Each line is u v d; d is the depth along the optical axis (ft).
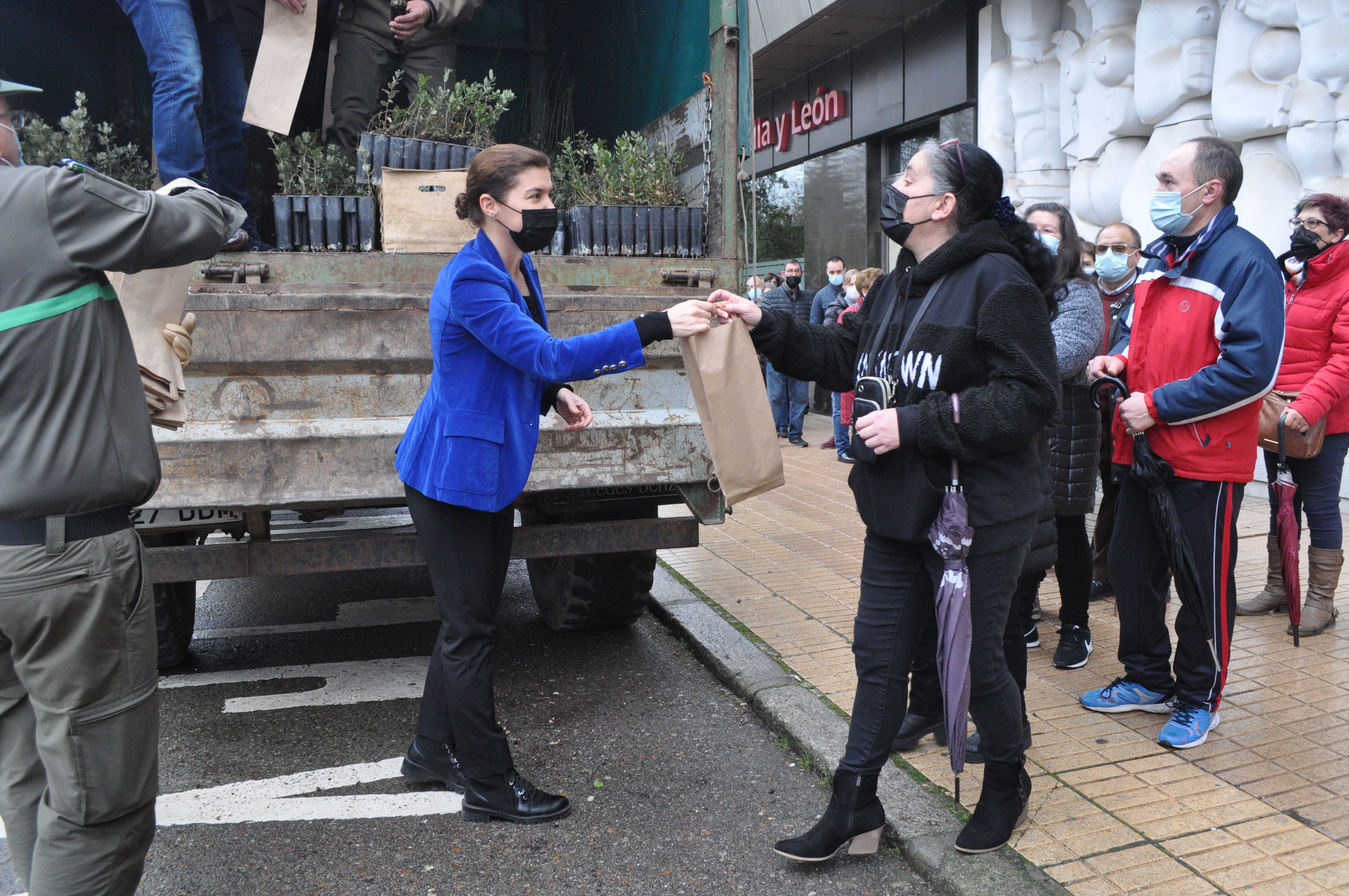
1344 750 10.40
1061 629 13.32
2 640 6.67
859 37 39.14
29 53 16.90
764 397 8.85
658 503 13.52
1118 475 13.58
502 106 15.47
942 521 7.77
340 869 8.96
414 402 11.12
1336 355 13.41
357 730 12.01
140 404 6.86
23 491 6.15
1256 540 19.29
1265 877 8.17
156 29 13.70
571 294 12.94
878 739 8.55
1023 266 7.93
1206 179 10.23
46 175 6.24
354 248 12.67
